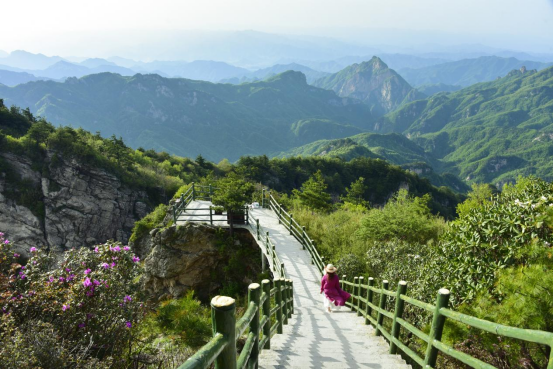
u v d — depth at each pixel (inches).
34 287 211.9
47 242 2155.5
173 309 398.6
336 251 576.1
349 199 2059.5
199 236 681.0
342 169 4480.8
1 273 216.1
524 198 235.0
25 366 142.2
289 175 3998.5
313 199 1076.5
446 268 257.3
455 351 95.0
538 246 171.8
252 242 693.3
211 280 676.1
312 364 168.1
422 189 4626.0
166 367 227.8
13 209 2105.1
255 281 637.3
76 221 2234.3
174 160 3649.1
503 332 74.3
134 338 233.3
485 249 219.8
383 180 4431.6
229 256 674.8
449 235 273.3
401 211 594.9
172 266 666.2
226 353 75.5
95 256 260.7
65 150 2277.3
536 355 157.8
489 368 75.6
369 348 201.0
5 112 2824.8
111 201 2364.7
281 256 566.9
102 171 2357.3
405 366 169.3
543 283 135.7
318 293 430.6
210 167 3754.9
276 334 238.1
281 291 252.4
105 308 214.8
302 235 614.2
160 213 983.0
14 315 191.0
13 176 2150.6
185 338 350.9
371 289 260.4
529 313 135.9
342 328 265.3
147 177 2721.5
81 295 209.9
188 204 855.7
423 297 260.4
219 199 673.0
